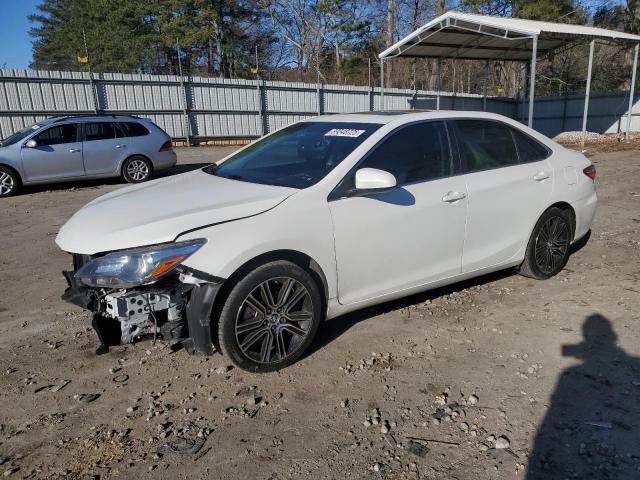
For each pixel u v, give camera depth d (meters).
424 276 4.07
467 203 4.19
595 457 2.65
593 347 3.75
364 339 3.92
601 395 3.17
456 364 3.56
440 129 4.21
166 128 20.98
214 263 3.09
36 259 6.17
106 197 3.95
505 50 21.39
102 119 11.77
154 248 3.06
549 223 4.91
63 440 2.82
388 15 33.66
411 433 2.86
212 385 3.34
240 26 40.78
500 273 5.30
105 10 42.53
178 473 2.57
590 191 5.24
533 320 4.20
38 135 10.95
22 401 3.18
